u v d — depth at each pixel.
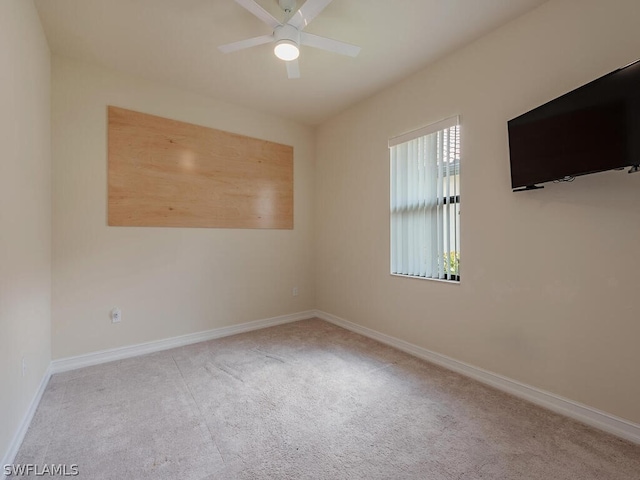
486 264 2.31
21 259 1.72
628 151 1.40
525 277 2.09
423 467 1.48
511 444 1.64
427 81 2.72
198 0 1.95
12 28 1.60
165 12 2.05
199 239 3.26
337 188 3.83
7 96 1.52
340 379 2.38
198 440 1.67
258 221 3.71
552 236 1.96
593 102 1.55
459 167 2.49
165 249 3.04
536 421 1.84
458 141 2.51
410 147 2.95
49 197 2.42
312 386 2.27
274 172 3.84
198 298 3.25
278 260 3.89
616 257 1.71
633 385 1.66
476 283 2.38
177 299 3.12
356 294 3.57
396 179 3.11
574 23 1.84
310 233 4.20
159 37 2.32
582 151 1.60
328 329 3.68
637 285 1.65
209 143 3.32
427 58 2.60
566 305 1.90
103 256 2.72
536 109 1.87
